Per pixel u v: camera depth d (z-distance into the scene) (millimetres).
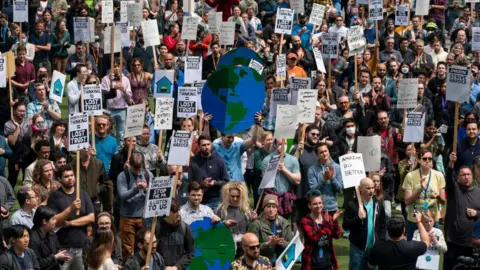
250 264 25109
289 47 52812
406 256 25297
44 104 38812
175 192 28969
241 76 34719
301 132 34812
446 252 29938
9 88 38812
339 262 32594
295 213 32906
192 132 31406
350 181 29531
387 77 47031
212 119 34812
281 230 27828
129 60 50312
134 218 29750
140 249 25312
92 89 32594
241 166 33469
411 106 37656
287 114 31078
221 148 32750
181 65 44125
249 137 35719
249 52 40969
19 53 44594
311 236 27766
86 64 47094
